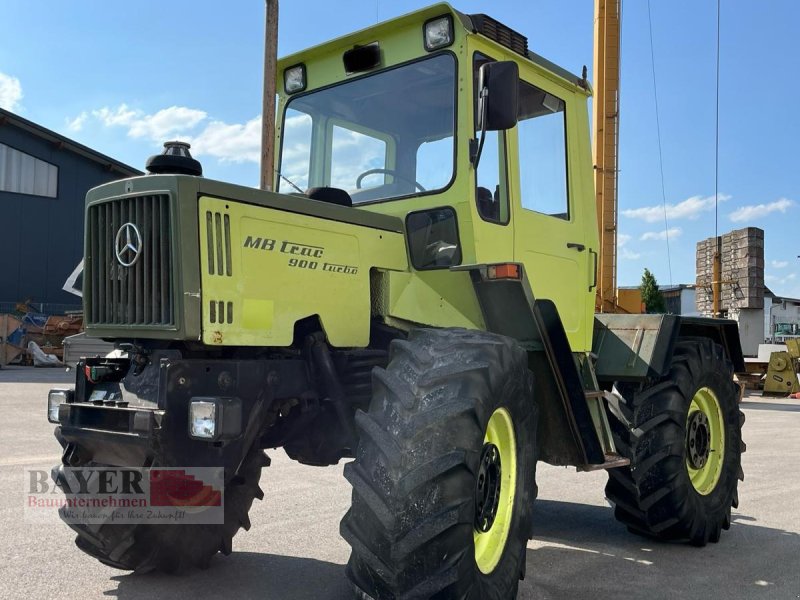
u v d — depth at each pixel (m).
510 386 3.33
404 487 2.83
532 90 4.46
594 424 4.16
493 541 3.41
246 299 3.31
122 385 3.35
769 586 4.04
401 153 4.17
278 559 4.29
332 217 3.71
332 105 4.52
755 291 25.20
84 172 28.27
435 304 3.94
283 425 3.72
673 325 4.80
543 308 3.72
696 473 5.05
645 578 4.16
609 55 15.73
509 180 4.17
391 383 3.09
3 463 6.72
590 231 4.91
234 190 3.34
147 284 3.24
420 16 4.05
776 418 12.91
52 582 3.79
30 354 21.38
